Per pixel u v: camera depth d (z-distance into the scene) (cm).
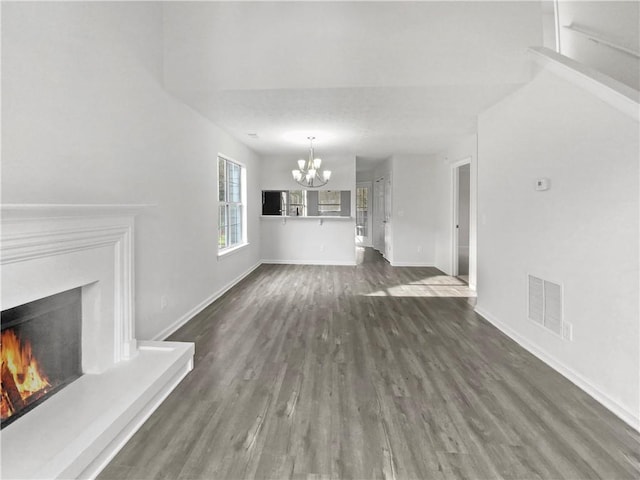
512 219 315
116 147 241
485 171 372
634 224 189
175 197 332
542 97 270
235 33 306
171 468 157
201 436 179
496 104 348
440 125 441
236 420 192
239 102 345
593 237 217
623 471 155
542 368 255
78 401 182
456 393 220
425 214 714
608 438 177
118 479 150
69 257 186
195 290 383
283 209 724
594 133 215
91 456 150
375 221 962
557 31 332
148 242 285
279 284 539
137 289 270
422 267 704
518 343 301
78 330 210
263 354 279
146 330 283
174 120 329
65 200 196
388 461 162
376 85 301
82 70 209
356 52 301
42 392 185
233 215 561
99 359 213
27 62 172
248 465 159
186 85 310
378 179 905
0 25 158
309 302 435
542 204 270
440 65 296
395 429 184
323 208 721
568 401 211
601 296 211
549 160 261
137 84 267
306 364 262
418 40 298
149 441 174
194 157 375
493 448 170
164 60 309
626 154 192
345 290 501
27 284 161
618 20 255
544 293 268
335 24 302
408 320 366
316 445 172
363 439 177
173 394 219
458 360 269
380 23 300
